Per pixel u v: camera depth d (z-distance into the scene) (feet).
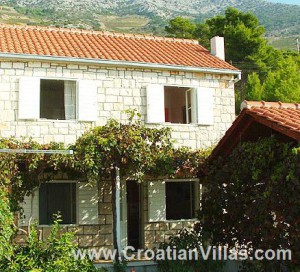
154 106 52.42
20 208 44.62
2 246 30.45
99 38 59.77
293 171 27.58
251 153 32.71
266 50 149.89
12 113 47.65
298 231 27.71
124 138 41.98
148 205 52.31
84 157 41.83
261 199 30.68
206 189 39.14
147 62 52.03
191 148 50.14
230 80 56.49
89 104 50.14
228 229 35.60
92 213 50.24
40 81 49.73
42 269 29.22
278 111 34.14
